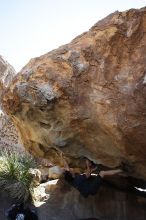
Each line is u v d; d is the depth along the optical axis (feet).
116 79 16.48
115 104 16.46
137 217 20.76
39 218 21.27
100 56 16.96
